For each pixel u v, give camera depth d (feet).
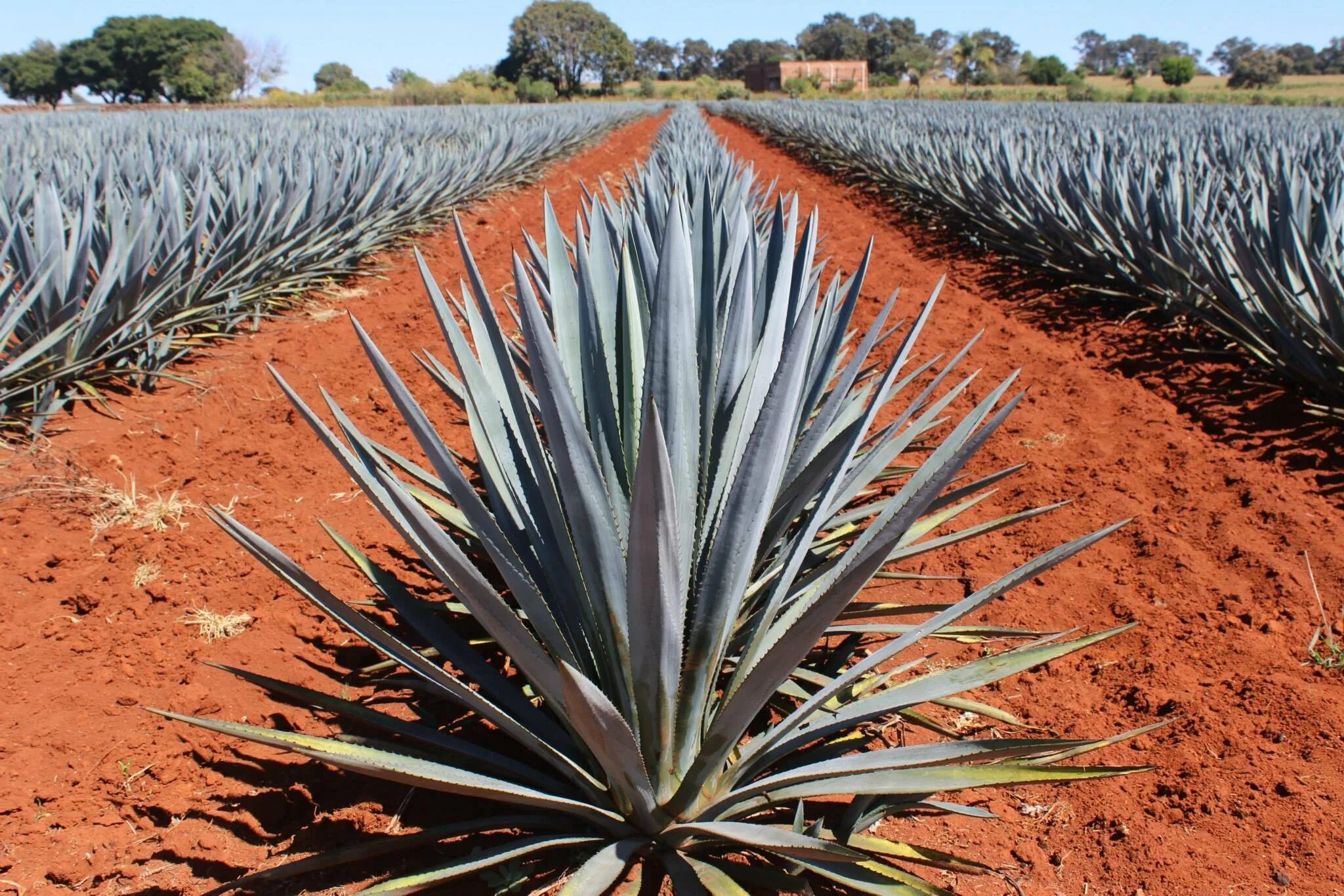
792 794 6.90
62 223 19.08
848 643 9.68
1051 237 30.81
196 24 294.25
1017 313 27.71
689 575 7.15
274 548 6.38
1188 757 8.93
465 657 8.04
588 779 7.04
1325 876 7.48
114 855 7.63
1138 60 454.81
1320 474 15.34
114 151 37.40
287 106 219.82
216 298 23.82
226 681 9.89
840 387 7.36
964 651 10.84
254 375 20.71
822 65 356.79
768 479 5.84
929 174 46.06
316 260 29.43
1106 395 19.63
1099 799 8.55
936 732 9.36
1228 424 17.80
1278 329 18.25
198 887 7.31
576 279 7.98
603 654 7.19
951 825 8.26
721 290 9.63
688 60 546.26
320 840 7.83
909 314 27.63
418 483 14.84
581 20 326.85
